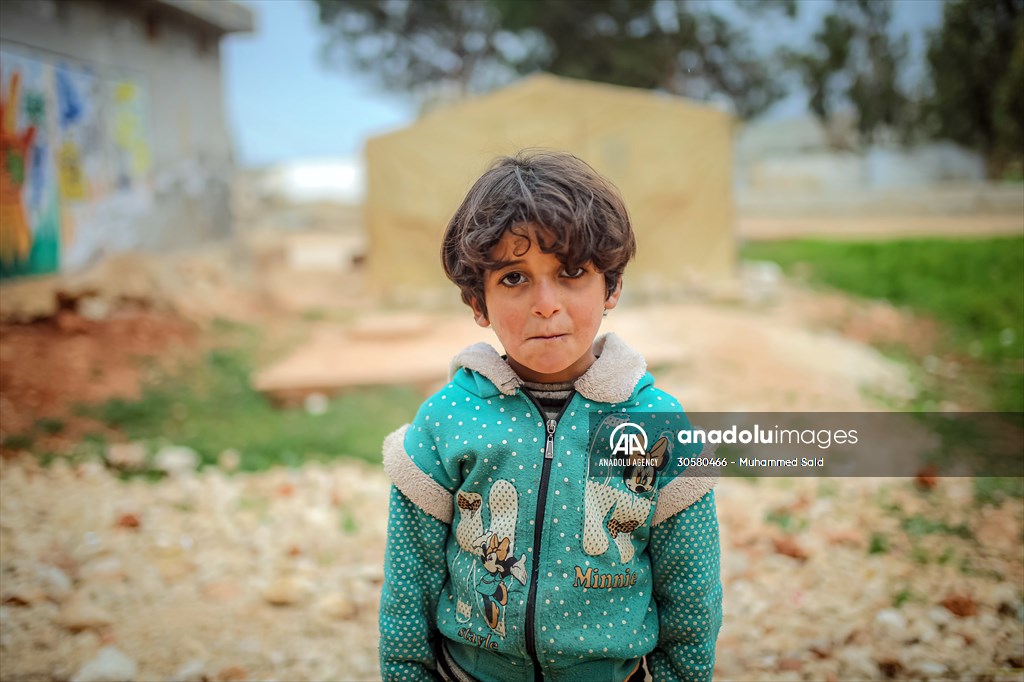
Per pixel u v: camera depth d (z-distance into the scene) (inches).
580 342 62.7
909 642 117.7
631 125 450.0
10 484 174.7
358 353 299.9
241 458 201.3
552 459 65.1
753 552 148.6
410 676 70.4
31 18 289.3
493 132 449.4
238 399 249.6
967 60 851.4
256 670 114.0
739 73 1115.3
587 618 64.9
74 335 270.4
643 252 454.6
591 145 448.5
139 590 135.3
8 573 136.0
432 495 67.3
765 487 180.7
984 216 905.5
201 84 408.2
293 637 122.7
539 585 64.4
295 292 477.7
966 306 365.7
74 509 165.8
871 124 1187.9
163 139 370.6
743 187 1256.8
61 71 303.7
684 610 67.3
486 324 68.1
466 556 67.5
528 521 64.9
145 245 350.9
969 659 112.7
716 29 1033.5
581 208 60.7
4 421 206.8
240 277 410.0
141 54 355.9
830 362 284.8
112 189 331.9
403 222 457.4
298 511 172.7
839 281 462.9
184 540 155.4
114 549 148.9
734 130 461.4
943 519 158.6
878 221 906.7
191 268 370.3
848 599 131.0
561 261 60.3
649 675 73.0
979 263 462.9
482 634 66.0
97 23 325.7
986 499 167.3
